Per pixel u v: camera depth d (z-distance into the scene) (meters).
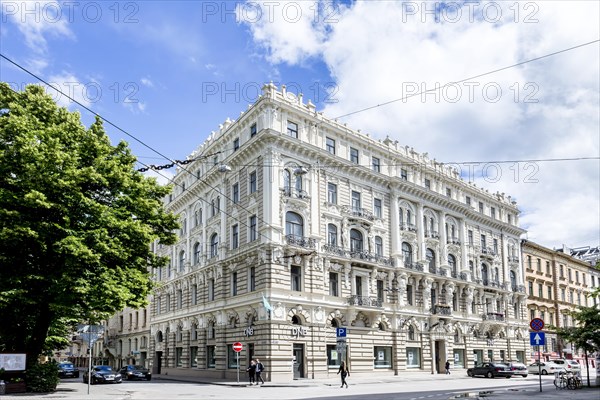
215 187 50.69
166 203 62.84
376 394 26.88
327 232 45.16
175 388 33.94
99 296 26.09
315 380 39.59
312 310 42.16
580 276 84.75
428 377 46.12
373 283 47.50
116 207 29.08
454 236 59.72
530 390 28.89
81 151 28.45
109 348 82.12
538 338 26.70
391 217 51.56
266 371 38.72
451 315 55.00
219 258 47.78
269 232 40.94
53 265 27.22
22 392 26.56
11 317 28.31
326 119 47.22
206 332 48.94
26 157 25.47
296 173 38.72
